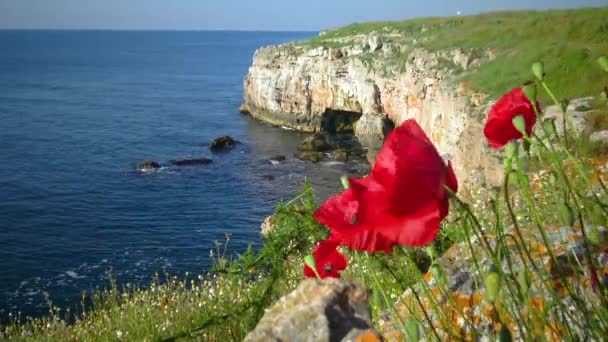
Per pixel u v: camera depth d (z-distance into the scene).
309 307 2.21
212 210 37.34
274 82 65.94
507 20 48.38
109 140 59.78
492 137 1.94
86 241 32.03
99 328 6.93
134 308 7.04
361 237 1.42
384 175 1.39
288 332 2.18
